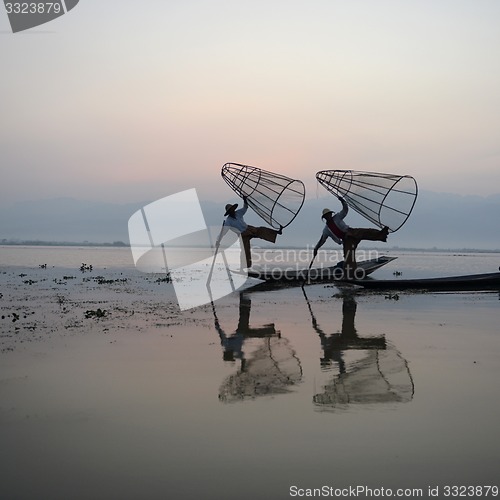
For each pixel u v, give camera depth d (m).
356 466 4.53
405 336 10.41
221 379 7.25
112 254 60.94
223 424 5.48
